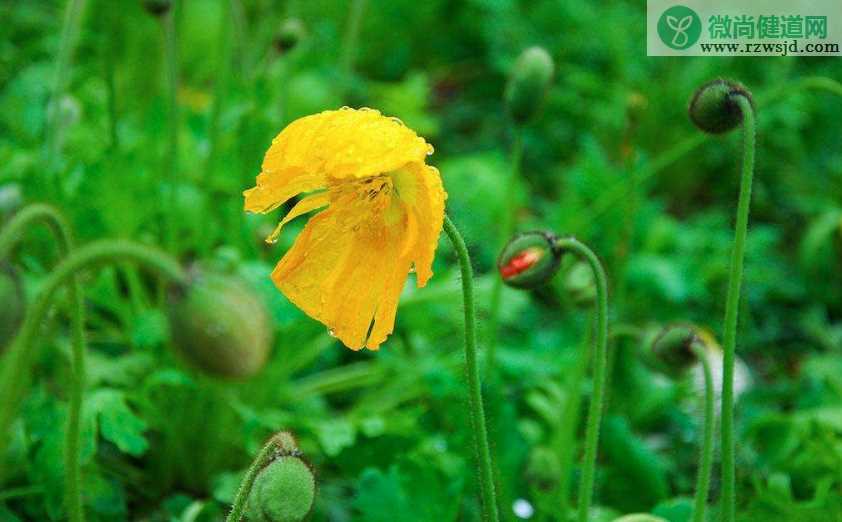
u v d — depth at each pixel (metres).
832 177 0.76
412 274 0.50
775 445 0.47
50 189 0.45
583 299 0.42
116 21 0.62
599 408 0.33
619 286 0.53
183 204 0.50
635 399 0.53
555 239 0.32
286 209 0.57
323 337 0.48
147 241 0.50
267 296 0.41
